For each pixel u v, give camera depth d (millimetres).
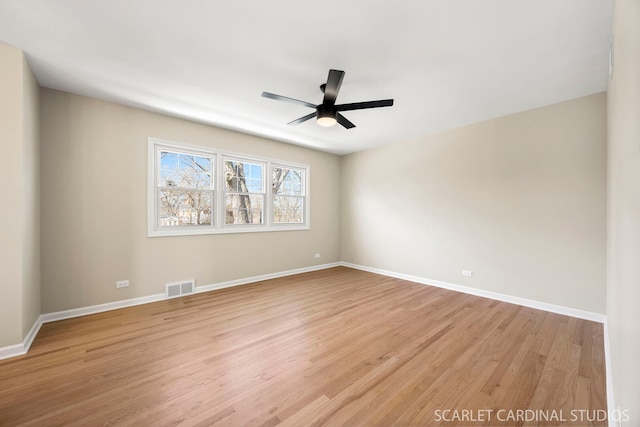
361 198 5406
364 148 5238
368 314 3018
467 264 3854
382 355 2156
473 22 1806
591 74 2467
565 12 1699
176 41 2041
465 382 1817
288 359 2092
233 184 4297
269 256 4656
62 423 1446
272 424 1448
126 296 3236
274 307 3232
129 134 3256
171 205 3652
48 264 2768
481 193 3717
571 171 3006
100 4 1669
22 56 2150
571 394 1693
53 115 2801
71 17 1782
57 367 1961
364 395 1687
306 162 5203
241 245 4293
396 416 1516
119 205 3191
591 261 2879
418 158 4457
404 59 2244
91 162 3018
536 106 3203
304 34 1946
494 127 3588
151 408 1561
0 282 2072
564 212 3051
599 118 2834
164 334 2508
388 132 4223
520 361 2068
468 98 2988
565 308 3027
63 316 2838
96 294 3043
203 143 3852
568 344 2334
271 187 4684
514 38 1968
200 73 2500
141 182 3348
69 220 2887
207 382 1802
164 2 1653
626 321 1130
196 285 3807
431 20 1791
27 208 2287
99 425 1435
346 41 2021
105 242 3102
